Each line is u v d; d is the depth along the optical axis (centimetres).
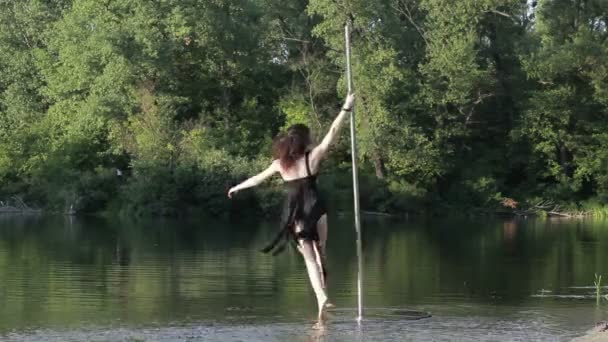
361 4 4359
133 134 4475
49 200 4572
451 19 4481
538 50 4678
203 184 4281
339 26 4428
